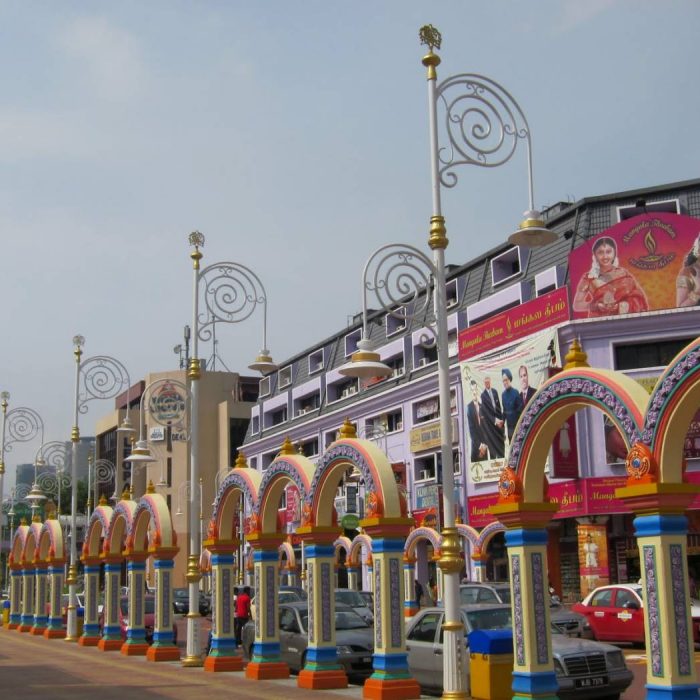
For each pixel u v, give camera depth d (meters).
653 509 11.45
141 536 27.91
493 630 15.42
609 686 14.88
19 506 61.12
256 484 21.17
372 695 15.97
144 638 27.62
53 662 25.20
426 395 46.78
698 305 35.81
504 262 45.38
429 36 15.73
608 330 36.72
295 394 62.00
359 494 50.50
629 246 36.91
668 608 11.24
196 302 23.59
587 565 35.75
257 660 20.33
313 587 18.44
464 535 39.47
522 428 13.38
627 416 11.90
